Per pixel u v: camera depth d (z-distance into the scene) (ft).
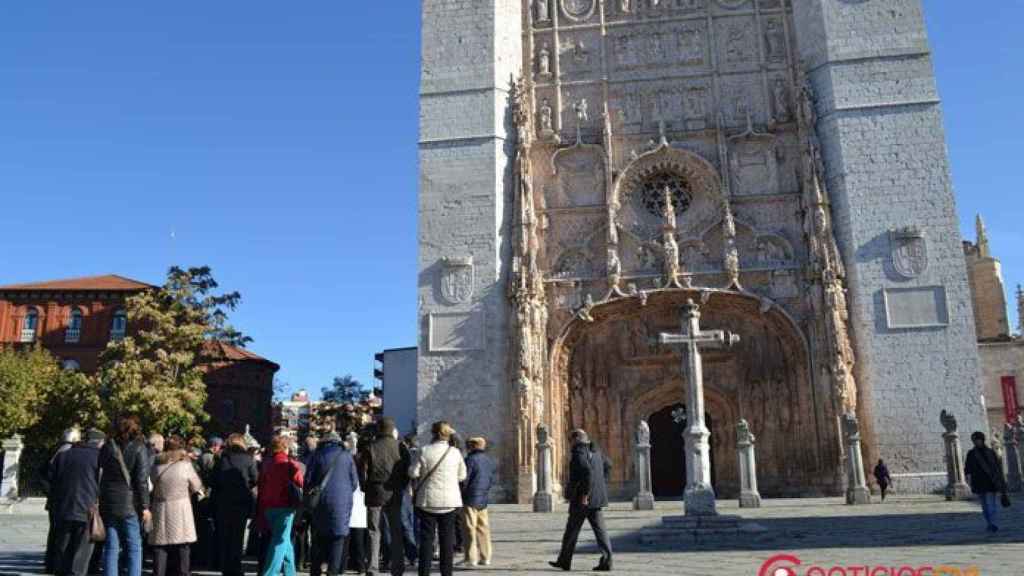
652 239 123.03
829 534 55.98
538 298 119.75
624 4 132.57
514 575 39.88
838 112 118.32
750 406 117.70
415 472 37.35
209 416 151.23
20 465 150.51
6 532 72.79
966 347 108.47
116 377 142.31
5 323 188.44
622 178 125.39
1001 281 179.11
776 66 126.82
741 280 119.03
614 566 42.39
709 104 126.82
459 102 127.34
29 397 148.15
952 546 46.34
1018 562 38.58
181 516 37.17
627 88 129.49
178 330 149.59
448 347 119.24
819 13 122.62
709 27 129.49
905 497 102.37
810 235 115.96
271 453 38.63
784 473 114.01
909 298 111.14
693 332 62.08
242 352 208.23
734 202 122.72
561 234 125.80
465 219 123.03
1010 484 100.27
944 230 112.37
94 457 38.70
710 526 55.67
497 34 129.49
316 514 37.06
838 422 108.58
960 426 106.63
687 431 59.93
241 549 41.06
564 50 132.77
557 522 78.79
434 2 131.95
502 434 115.85
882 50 119.24
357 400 312.50
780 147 123.54
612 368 122.42
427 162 125.90
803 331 115.34
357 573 44.65
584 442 42.22
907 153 115.44
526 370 115.03
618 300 119.96
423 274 122.42
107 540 34.40
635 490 118.73
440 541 36.88
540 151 128.77
